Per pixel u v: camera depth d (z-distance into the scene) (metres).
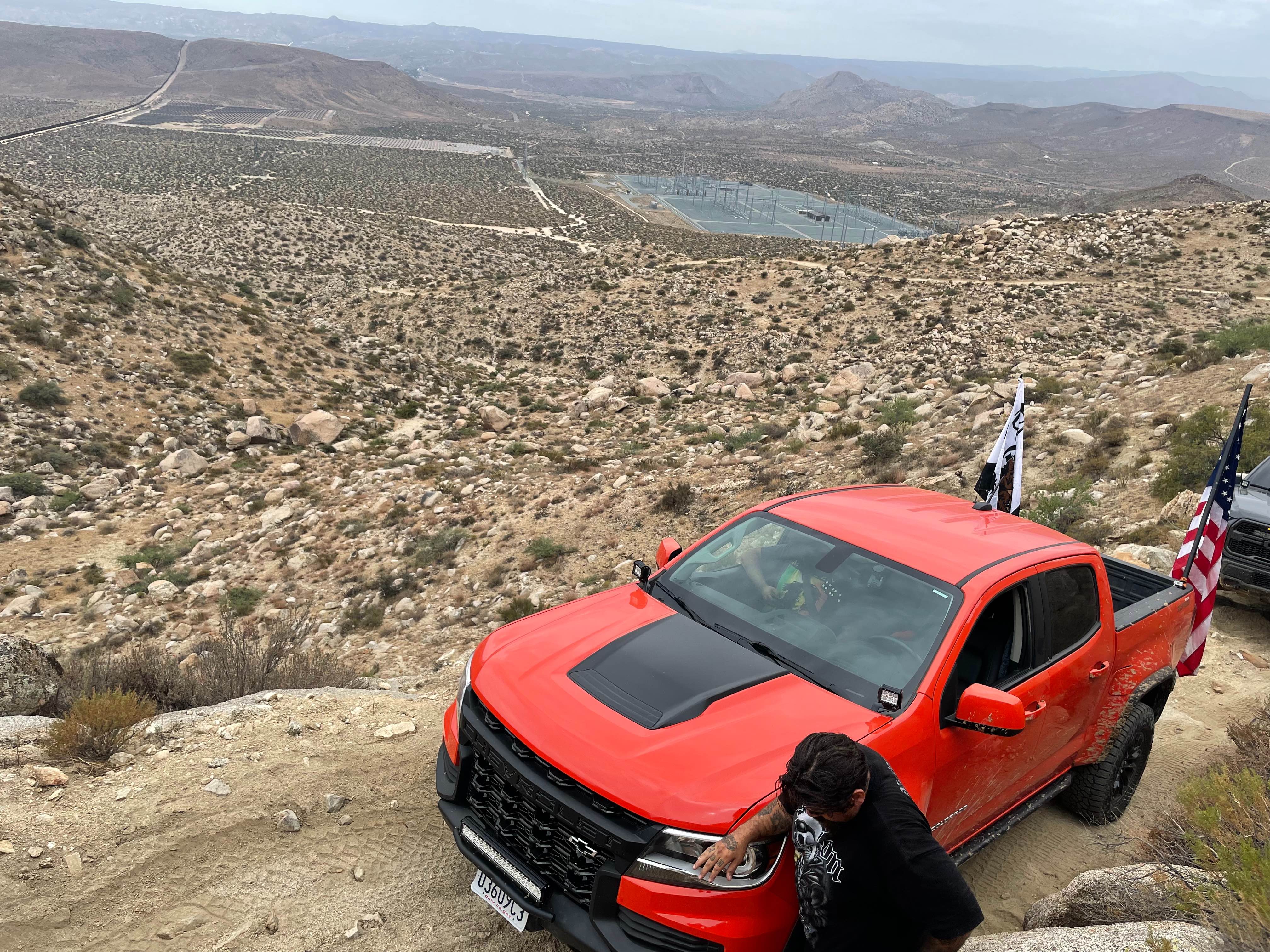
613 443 30.02
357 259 140.25
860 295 68.00
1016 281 71.44
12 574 21.19
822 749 2.47
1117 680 5.09
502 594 15.98
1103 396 21.39
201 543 22.83
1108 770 5.09
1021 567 4.25
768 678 3.65
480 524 20.12
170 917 3.79
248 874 4.11
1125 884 3.73
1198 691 7.69
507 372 63.12
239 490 27.95
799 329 62.66
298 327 55.31
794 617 4.07
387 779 4.99
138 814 4.30
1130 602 5.96
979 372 36.03
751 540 4.62
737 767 3.12
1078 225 81.44
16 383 33.59
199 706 6.76
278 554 20.94
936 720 3.61
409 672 12.86
